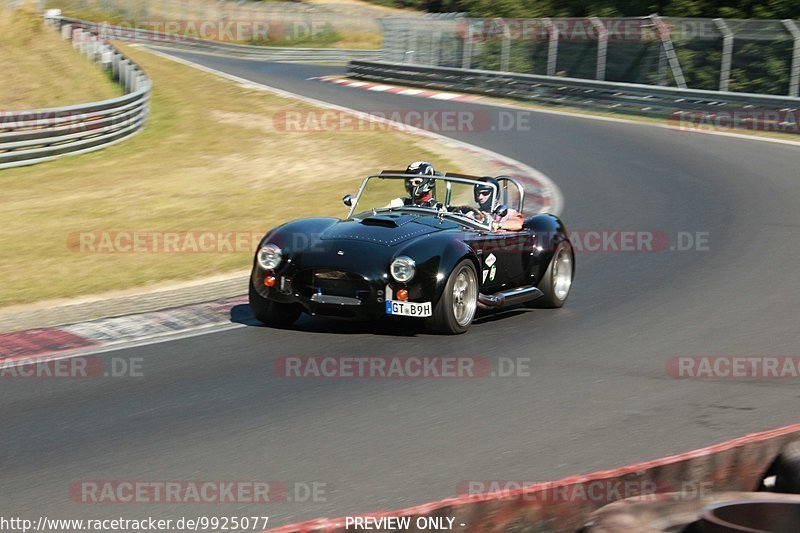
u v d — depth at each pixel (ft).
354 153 168.04
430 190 70.33
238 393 49.93
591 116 217.15
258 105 234.79
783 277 81.66
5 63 240.32
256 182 141.79
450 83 264.93
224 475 38.68
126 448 41.75
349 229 63.87
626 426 45.47
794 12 253.85
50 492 36.88
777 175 137.49
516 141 178.09
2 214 116.06
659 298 74.64
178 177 147.64
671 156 156.87
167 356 56.95
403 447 42.22
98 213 115.55
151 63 318.04
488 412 47.32
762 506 27.45
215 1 502.79
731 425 45.83
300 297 61.00
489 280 65.62
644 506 28.99
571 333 64.13
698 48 237.86
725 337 63.31
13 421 45.32
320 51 410.31
